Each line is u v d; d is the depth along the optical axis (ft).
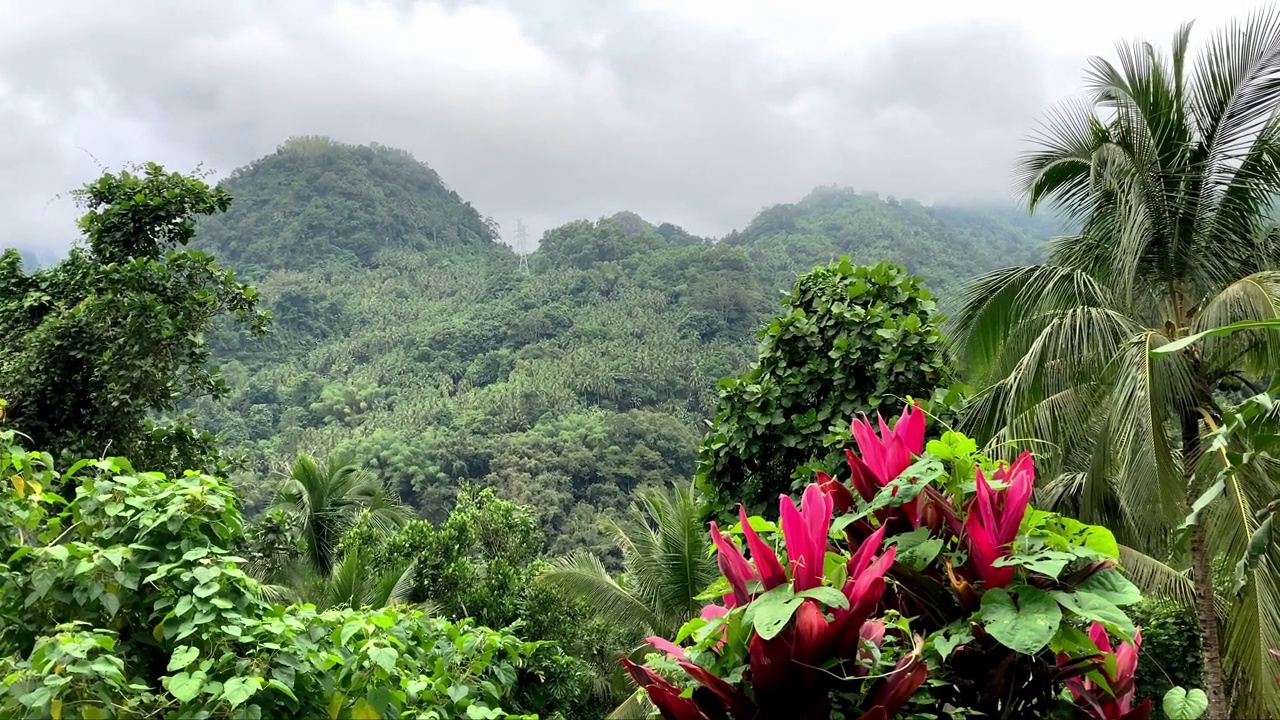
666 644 4.80
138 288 25.16
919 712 4.39
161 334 24.48
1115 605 4.29
